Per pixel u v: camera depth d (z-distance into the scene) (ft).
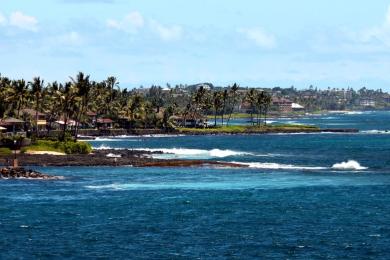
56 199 358.64
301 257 236.22
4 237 266.36
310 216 313.53
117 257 235.40
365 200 359.66
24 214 314.96
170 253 241.14
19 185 411.75
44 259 232.94
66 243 256.32
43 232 276.21
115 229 282.56
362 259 233.55
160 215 314.76
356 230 280.92
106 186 412.16
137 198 364.79
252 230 280.92
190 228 285.23
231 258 234.58
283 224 294.25
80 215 313.53
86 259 232.94
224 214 318.04
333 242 258.57
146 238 265.34
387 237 267.18
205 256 237.04
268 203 350.02
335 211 326.44
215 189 402.11
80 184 420.36
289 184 426.10
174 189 400.88
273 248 249.14
